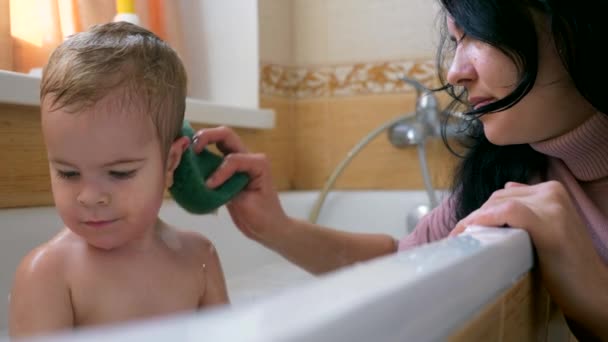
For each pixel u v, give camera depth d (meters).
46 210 0.87
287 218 0.82
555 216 0.54
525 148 0.78
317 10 1.73
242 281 1.09
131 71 0.53
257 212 0.79
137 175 0.53
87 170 0.51
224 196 0.68
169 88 0.57
